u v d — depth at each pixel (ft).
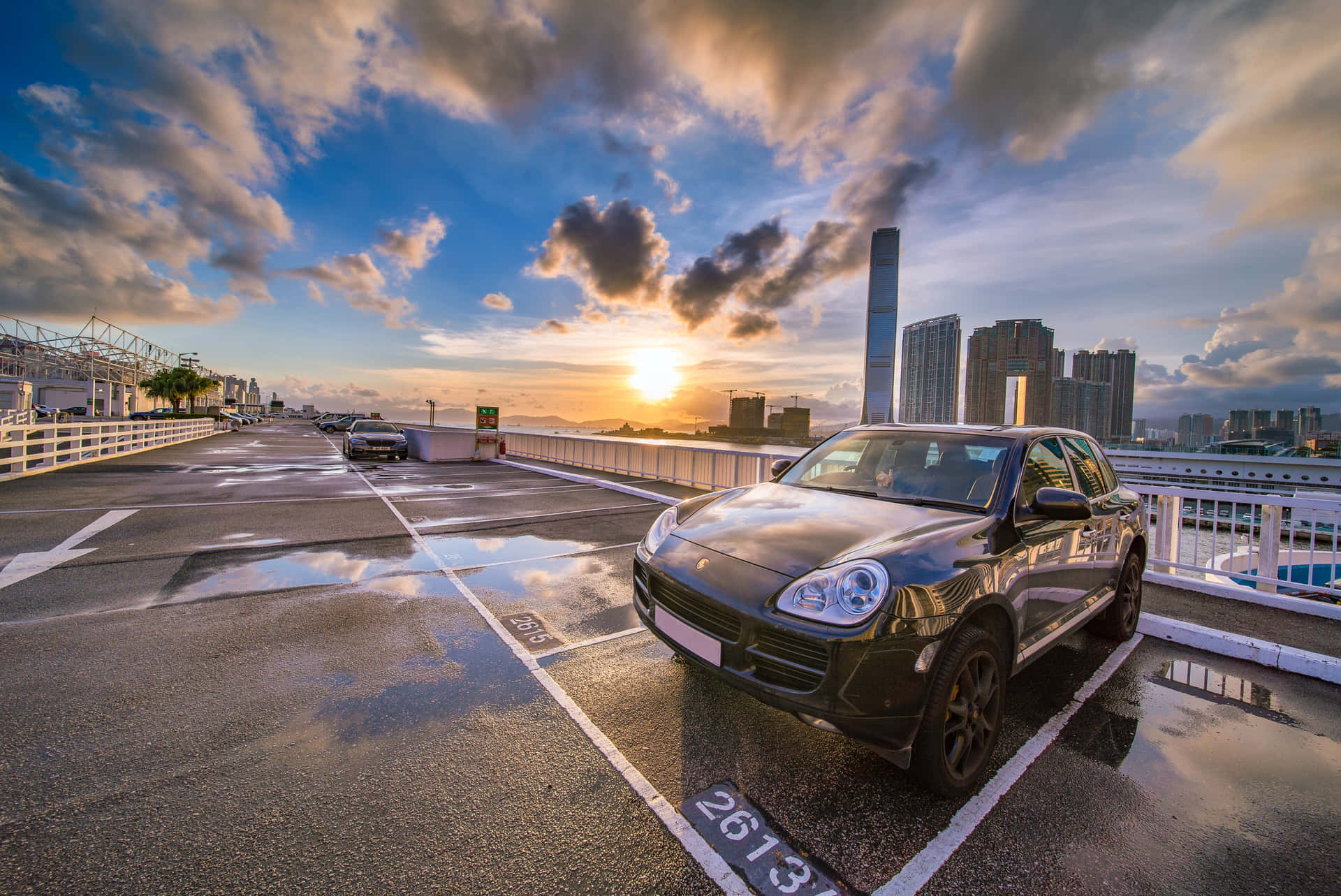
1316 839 6.64
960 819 6.91
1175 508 17.43
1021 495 9.58
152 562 17.70
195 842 6.08
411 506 30.17
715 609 8.06
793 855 6.21
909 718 6.85
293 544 20.67
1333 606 14.20
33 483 36.11
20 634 11.85
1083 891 5.81
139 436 67.00
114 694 9.39
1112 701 10.11
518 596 15.38
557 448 60.34
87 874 5.59
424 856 5.99
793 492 11.23
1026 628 9.02
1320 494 14.83
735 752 8.16
